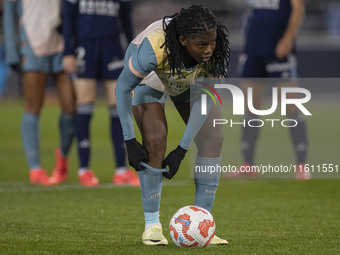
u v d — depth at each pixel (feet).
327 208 72.02
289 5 95.55
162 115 49.16
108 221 62.75
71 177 98.17
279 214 67.87
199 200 50.26
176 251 46.70
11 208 70.38
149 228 49.90
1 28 256.93
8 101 250.57
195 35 43.52
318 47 247.70
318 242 52.08
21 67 89.71
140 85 49.32
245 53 97.91
